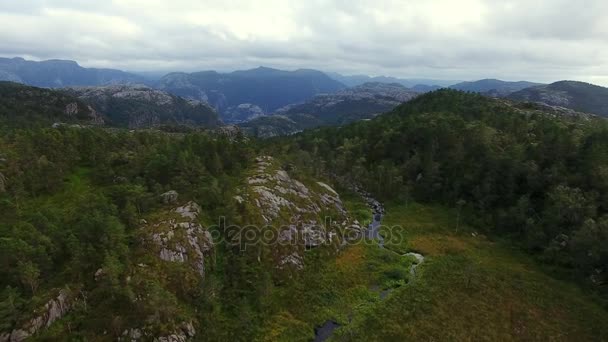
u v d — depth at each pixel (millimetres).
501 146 121562
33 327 46562
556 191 89812
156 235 63406
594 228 73812
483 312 64500
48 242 56938
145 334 48938
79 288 52188
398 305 66438
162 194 76688
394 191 128125
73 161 93625
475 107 171500
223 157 102812
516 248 89875
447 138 132750
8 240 55469
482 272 78188
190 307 56906
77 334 47406
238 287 65312
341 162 142625
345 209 112750
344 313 65000
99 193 76000
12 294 47719
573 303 67562
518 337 58781
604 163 91812
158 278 57031
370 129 167000
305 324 61562
